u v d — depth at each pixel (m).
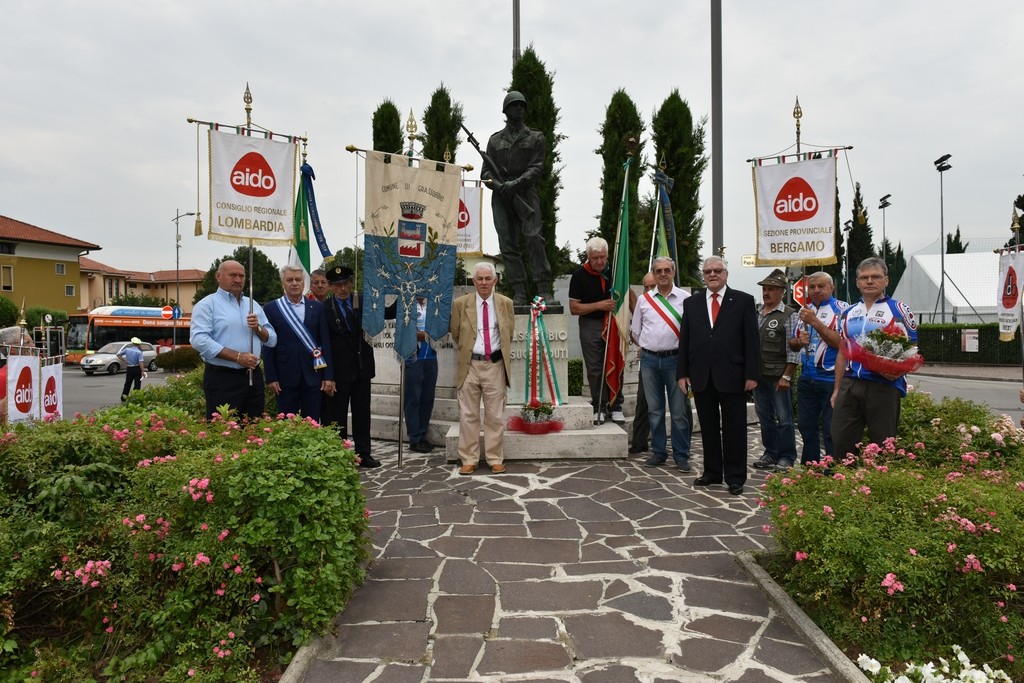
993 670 2.95
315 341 6.49
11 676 2.88
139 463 3.55
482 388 6.44
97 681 2.93
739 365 5.67
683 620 3.37
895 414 4.60
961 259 36.12
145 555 3.13
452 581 3.84
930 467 5.02
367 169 6.47
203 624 3.07
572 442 7.02
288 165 6.37
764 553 4.14
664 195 8.74
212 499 3.20
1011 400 16.45
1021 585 3.30
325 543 3.26
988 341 28.52
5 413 5.73
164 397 7.91
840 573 3.17
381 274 6.51
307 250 8.52
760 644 3.14
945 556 3.09
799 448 8.03
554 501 5.43
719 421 5.95
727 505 5.34
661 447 6.76
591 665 2.94
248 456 3.37
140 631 3.13
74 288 49.50
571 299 7.44
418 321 6.82
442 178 6.73
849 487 3.73
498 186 7.61
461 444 6.48
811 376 6.24
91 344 34.94
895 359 4.38
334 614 3.25
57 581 3.20
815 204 6.24
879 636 3.12
